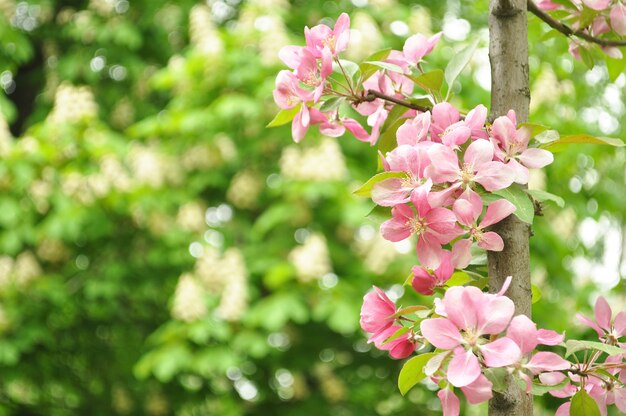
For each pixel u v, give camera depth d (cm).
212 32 816
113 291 813
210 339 758
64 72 898
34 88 989
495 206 180
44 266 875
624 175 874
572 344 174
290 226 797
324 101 207
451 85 206
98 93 928
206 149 836
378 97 209
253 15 837
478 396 166
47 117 854
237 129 823
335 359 855
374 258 761
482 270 208
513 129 184
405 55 221
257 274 794
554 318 770
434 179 180
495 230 189
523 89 198
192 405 877
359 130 219
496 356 163
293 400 860
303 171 744
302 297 737
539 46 747
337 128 219
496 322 165
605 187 874
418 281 189
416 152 183
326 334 830
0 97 852
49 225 794
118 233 857
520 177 179
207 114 791
